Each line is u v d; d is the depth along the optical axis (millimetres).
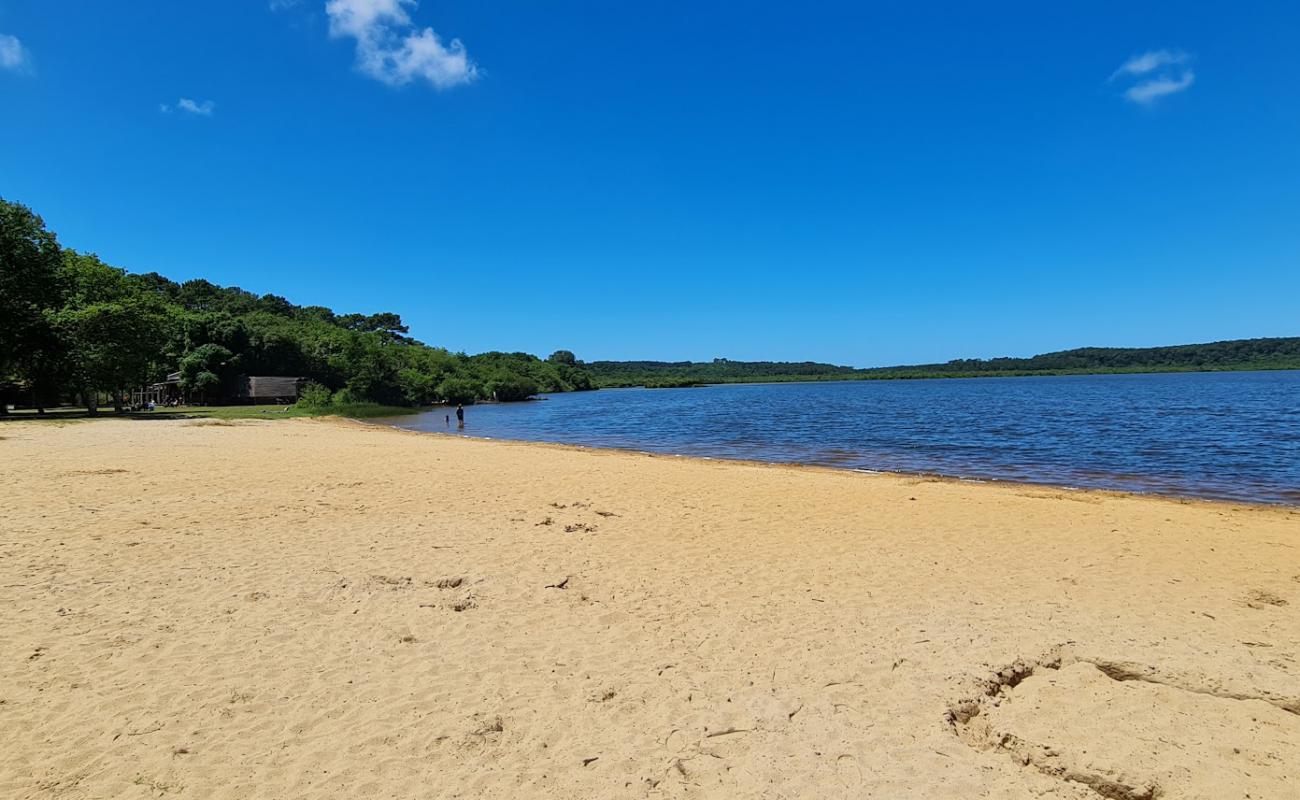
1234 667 4883
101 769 3611
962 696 4508
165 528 9156
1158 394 65125
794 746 3936
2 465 14836
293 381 63250
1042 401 58250
